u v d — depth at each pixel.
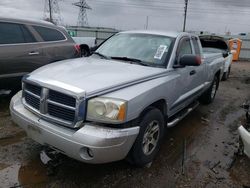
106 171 3.25
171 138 4.41
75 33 28.17
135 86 3.06
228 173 3.44
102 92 2.74
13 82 5.41
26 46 5.49
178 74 3.98
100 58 4.21
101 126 2.68
